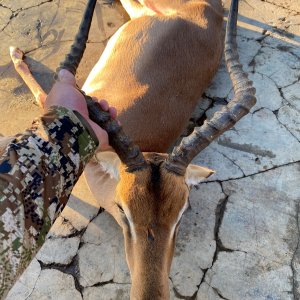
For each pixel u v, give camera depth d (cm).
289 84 108
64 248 88
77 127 54
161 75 92
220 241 89
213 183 95
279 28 117
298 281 85
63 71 61
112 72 95
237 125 102
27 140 50
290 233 90
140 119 87
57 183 51
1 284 46
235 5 85
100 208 92
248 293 84
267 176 96
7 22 118
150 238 64
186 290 84
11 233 46
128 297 83
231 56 80
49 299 83
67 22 118
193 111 103
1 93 107
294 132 101
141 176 67
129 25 104
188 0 105
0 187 46
